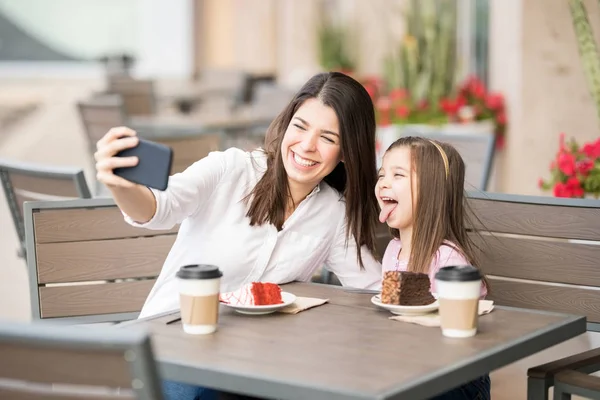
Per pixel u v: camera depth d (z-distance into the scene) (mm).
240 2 13930
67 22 16859
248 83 10500
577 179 3973
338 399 1696
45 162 11539
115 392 1445
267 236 2723
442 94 7996
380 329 2170
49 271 2939
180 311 2311
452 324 2090
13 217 3701
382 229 3424
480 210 3074
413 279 2330
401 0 9609
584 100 5812
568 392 2447
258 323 2229
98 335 1401
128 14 16547
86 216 2977
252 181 2715
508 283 3023
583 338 3906
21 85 16750
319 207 2799
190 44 15969
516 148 6230
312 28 11875
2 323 1442
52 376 1455
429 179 2697
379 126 7488
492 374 3842
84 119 6293
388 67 8328
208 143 4828
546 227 2992
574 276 2943
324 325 2209
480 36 8375
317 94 2672
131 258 3016
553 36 5840
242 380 1808
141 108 8703
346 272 2896
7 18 17328
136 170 2096
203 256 2686
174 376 1894
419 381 1752
